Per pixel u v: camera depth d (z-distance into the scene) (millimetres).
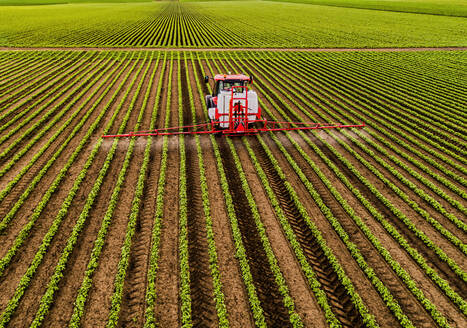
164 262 7840
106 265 7676
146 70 27453
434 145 14883
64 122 16609
